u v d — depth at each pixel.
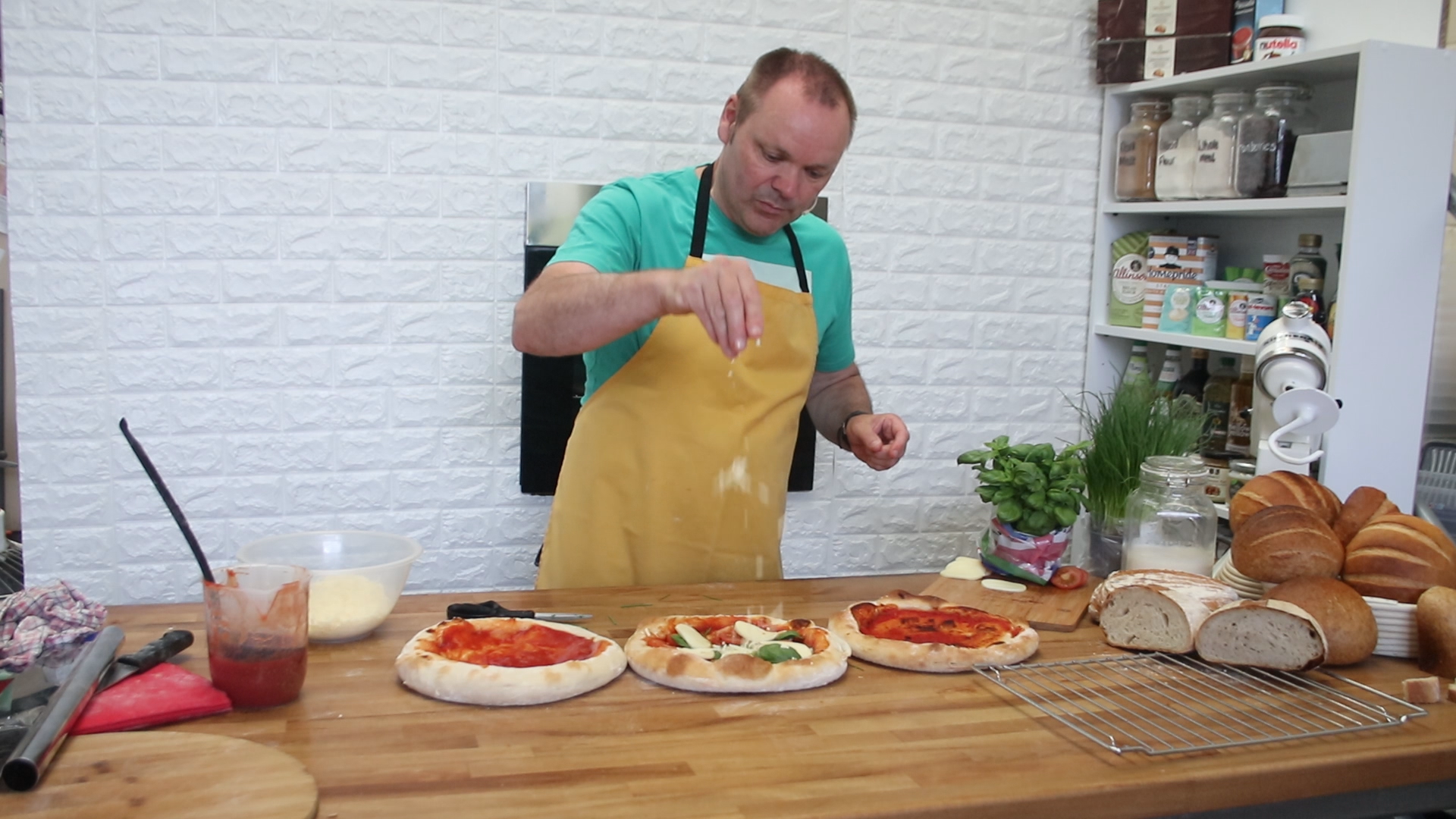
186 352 2.65
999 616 1.68
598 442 1.93
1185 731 1.27
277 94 2.62
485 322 2.79
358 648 1.47
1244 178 2.65
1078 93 3.20
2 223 2.61
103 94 2.54
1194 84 2.87
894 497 3.17
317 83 2.64
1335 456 2.37
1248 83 2.79
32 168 2.53
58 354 2.58
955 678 1.45
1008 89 3.13
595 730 1.22
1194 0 2.92
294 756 1.13
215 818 0.97
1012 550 1.90
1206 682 1.46
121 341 2.61
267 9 2.59
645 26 2.80
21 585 2.74
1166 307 3.00
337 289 2.70
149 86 2.56
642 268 1.92
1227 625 1.50
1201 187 2.78
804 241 2.03
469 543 2.85
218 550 2.71
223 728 1.20
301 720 1.23
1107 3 3.05
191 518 2.69
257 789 1.03
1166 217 3.24
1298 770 1.19
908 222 3.09
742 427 1.91
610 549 1.93
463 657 1.40
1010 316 3.22
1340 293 2.34
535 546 2.89
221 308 2.65
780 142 1.69
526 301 1.70
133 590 2.68
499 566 2.88
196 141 2.59
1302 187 2.51
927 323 3.15
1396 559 1.60
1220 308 2.79
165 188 2.59
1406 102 2.31
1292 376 1.99
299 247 2.67
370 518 2.79
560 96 2.77
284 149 2.64
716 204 1.92
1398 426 2.41
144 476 2.66
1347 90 2.67
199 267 2.63
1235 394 2.73
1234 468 2.63
